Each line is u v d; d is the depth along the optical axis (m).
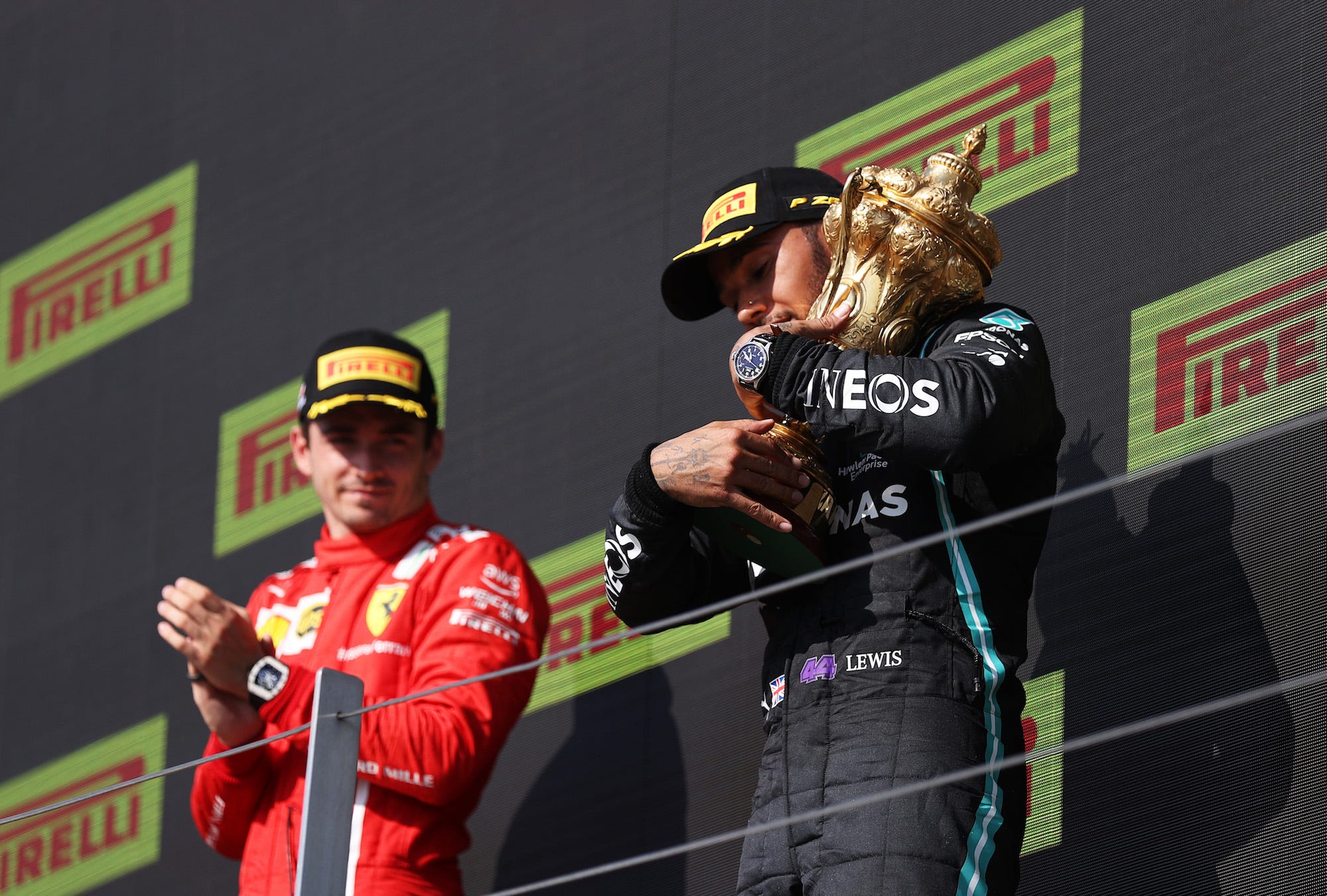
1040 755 8.15
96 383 16.23
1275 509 9.46
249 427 14.94
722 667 11.57
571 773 12.10
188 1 16.61
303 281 15.01
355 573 11.80
